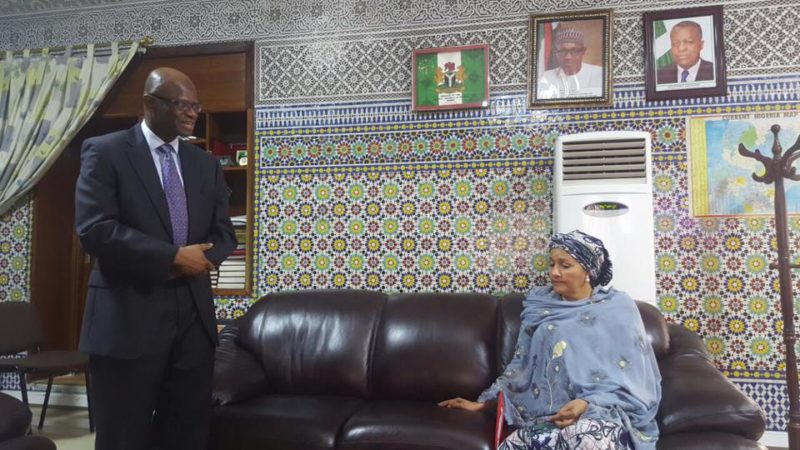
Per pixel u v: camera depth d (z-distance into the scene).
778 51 3.20
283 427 2.31
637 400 1.95
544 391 2.12
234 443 2.34
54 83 3.99
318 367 2.81
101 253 1.89
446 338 2.74
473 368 2.66
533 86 3.42
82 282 4.50
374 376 2.78
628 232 2.97
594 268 2.24
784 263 2.59
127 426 1.95
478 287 3.43
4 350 3.50
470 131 3.49
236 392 2.53
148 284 1.97
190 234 2.10
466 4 3.54
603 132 3.06
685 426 1.93
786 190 3.15
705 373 2.17
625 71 3.36
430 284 3.48
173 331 2.03
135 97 3.96
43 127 3.96
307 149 3.68
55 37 4.08
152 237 1.95
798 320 3.10
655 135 3.29
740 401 1.93
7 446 1.54
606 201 3.00
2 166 3.97
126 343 1.92
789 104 3.17
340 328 2.88
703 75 3.26
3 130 4.01
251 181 3.71
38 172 3.94
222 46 3.81
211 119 3.95
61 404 4.05
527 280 3.38
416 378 2.69
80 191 1.94
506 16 3.50
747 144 3.21
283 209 3.68
